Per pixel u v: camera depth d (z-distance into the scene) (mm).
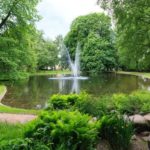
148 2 11258
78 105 8242
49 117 5027
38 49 69688
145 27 12992
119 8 11680
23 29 21641
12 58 20219
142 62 16797
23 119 10422
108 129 5211
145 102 10422
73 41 72188
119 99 10359
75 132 4508
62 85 32281
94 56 64500
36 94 24234
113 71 66750
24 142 4273
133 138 5898
